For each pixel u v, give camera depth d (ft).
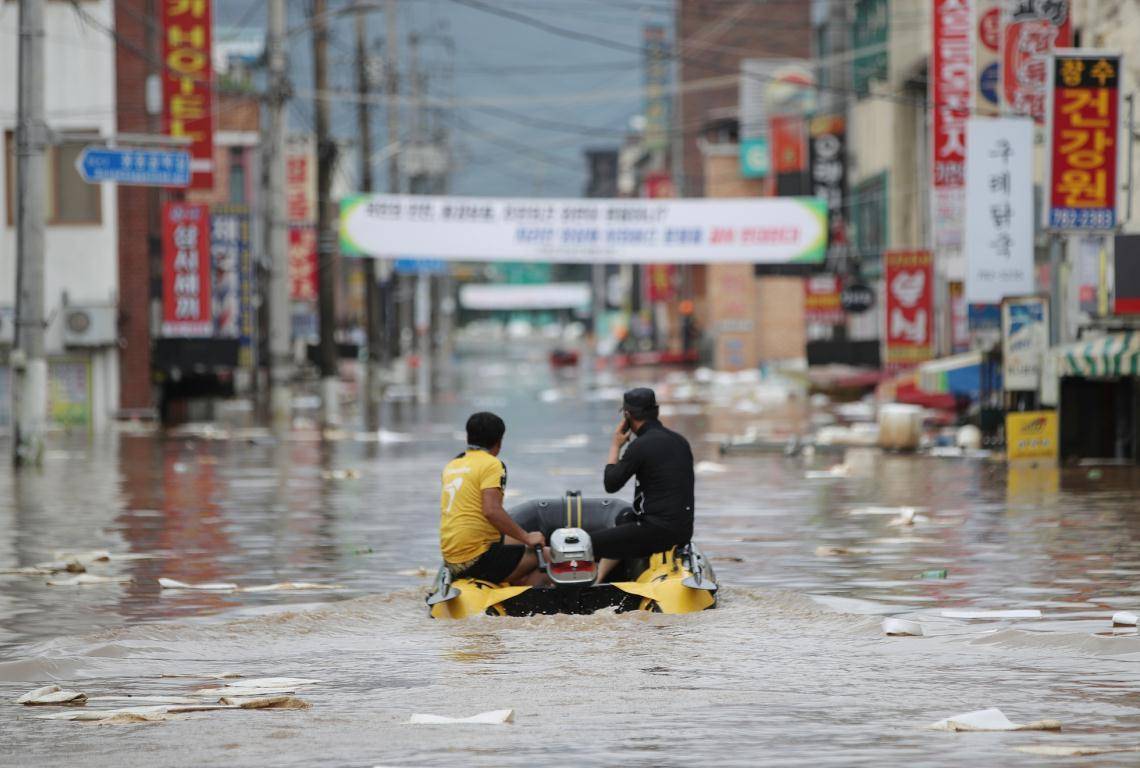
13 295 300.81
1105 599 95.35
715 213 355.36
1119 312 191.62
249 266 381.40
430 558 120.47
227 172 552.00
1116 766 50.19
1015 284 224.94
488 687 68.80
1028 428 208.03
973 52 254.88
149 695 68.80
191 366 324.39
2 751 56.44
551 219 353.72
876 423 309.01
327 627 87.56
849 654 76.43
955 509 151.43
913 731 57.26
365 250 349.61
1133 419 211.82
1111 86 197.77
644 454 96.73
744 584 103.50
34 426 219.20
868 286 413.59
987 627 84.99
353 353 561.02
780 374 465.06
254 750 55.62
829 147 422.00
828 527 137.69
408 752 54.49
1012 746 53.88
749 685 68.33
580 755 53.36
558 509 99.35
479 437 95.55
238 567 116.06
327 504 164.66
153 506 163.43
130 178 223.10
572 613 91.40
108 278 307.58
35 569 113.91
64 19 303.27
